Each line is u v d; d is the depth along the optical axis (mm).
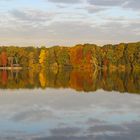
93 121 24375
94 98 37125
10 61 152750
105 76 80812
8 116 26359
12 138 19656
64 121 24406
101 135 20203
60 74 92562
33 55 149000
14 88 49250
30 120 24781
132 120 24672
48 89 47688
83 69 134750
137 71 111562
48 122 24062
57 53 143375
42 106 31484
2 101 34906
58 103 33438
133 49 124938
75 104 32719
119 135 20203
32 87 50812
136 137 19750
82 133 20734
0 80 66875
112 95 39688
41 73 100062
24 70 129500
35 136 20109
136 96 38375
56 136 20078
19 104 32781
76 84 55969
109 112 28062
